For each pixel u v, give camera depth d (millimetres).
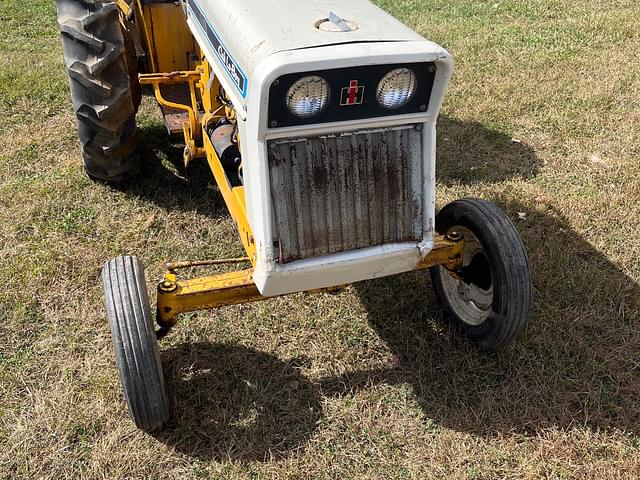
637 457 2654
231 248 3801
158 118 5102
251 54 2219
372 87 2213
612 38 6914
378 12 2580
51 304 3393
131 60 4305
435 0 8211
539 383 2980
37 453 2648
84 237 3846
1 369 3016
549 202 4219
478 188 4371
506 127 5176
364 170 2383
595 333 3252
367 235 2482
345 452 2680
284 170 2281
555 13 7758
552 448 2680
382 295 3471
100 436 2730
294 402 2885
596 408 2865
